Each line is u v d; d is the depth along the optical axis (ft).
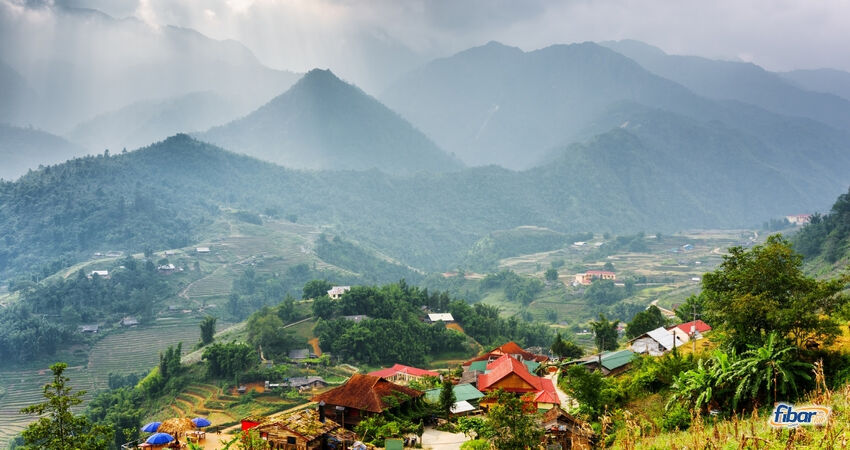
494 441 156.46
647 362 235.61
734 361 158.61
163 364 468.75
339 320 550.36
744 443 98.63
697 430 108.88
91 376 622.95
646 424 167.53
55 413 153.07
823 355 153.28
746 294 162.20
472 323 616.39
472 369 359.66
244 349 454.40
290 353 514.27
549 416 181.68
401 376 366.84
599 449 159.74
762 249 172.24
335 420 206.90
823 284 160.25
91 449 150.92
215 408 409.69
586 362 307.58
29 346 646.33
